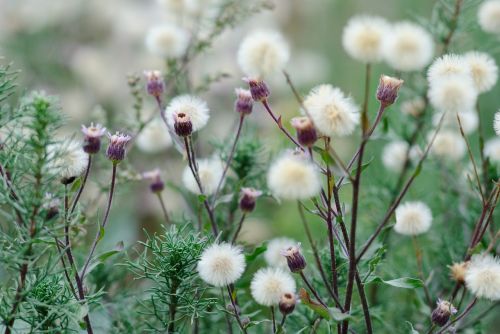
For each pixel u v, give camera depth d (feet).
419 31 1.62
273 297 1.59
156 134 2.02
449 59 1.62
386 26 1.57
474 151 2.80
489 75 1.68
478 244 1.68
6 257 1.53
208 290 1.80
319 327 1.83
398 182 2.11
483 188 1.99
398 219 1.78
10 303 1.59
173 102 1.72
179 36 2.04
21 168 1.54
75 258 1.93
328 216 1.58
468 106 1.55
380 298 2.00
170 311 1.69
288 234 2.54
